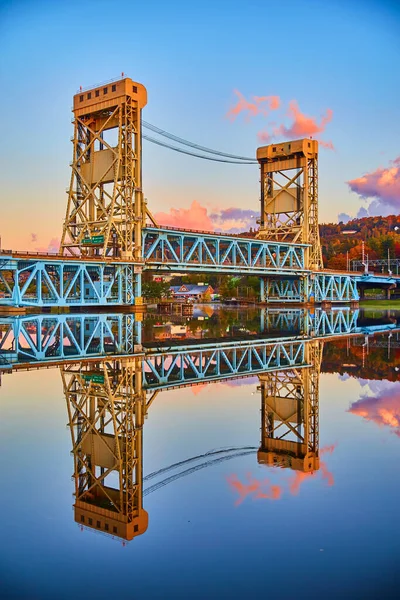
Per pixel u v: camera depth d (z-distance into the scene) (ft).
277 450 73.82
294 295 520.83
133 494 59.88
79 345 186.09
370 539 49.08
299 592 42.06
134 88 326.24
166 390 115.55
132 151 328.29
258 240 434.30
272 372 140.26
